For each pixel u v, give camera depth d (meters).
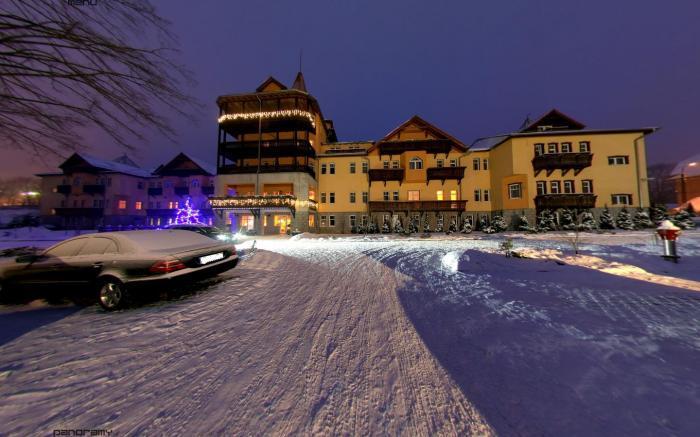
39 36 3.76
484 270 6.94
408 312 3.99
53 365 2.63
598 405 1.83
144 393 2.20
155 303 4.58
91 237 4.72
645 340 2.77
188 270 4.66
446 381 2.26
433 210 26.14
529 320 3.43
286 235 23.92
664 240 7.29
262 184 26.25
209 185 36.16
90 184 36.66
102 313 4.13
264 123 25.56
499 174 25.45
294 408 2.00
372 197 27.52
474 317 3.63
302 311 4.13
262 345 3.02
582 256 7.88
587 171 23.05
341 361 2.65
